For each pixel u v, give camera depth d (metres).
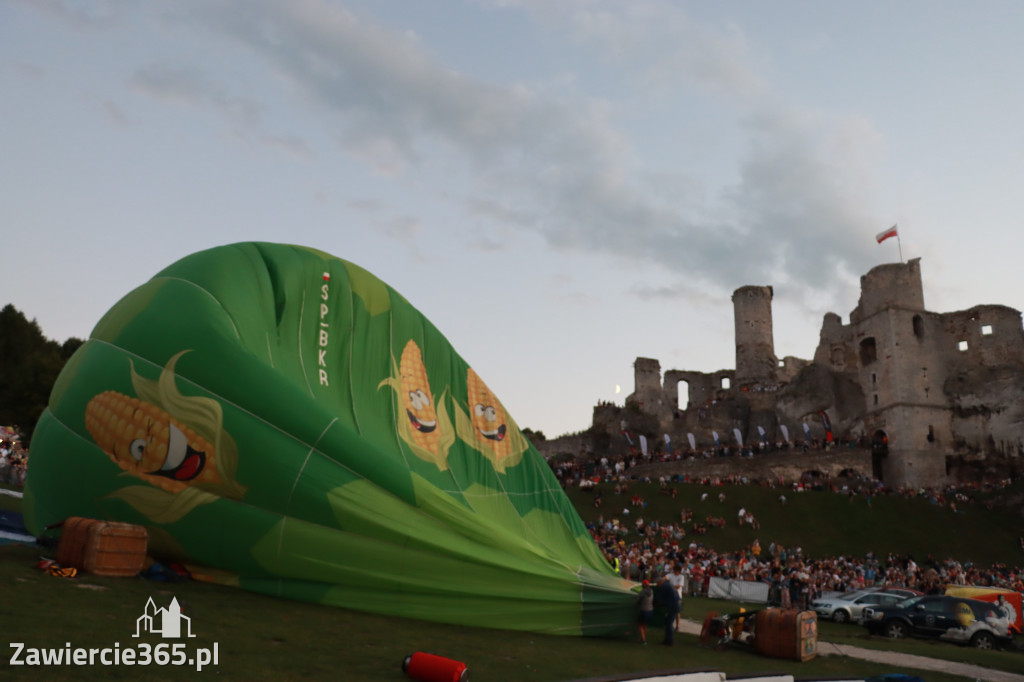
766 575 36.19
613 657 14.09
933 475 74.00
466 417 20.67
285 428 15.35
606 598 16.78
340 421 16.08
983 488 69.88
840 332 91.19
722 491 62.19
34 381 63.75
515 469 20.86
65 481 15.59
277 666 9.84
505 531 17.11
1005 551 54.88
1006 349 77.19
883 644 21.45
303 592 14.73
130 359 15.75
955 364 79.44
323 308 18.53
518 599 15.99
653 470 73.31
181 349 15.57
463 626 15.31
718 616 17.48
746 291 101.44
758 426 90.50
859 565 47.84
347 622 13.57
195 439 15.05
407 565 15.33
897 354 77.06
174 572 14.44
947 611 23.28
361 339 19.02
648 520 56.16
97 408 15.61
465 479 19.38
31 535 17.17
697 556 44.62
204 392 15.29
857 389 85.38
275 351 16.88
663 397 103.06
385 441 17.84
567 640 15.71
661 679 11.06
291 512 14.96
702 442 92.88
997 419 75.12
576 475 72.75
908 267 79.88
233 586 14.63
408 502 15.93
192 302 16.16
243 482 14.92
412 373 19.84
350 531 15.14
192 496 14.82
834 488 67.12
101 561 13.26
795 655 16.08
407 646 12.34
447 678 9.80
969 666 18.03
